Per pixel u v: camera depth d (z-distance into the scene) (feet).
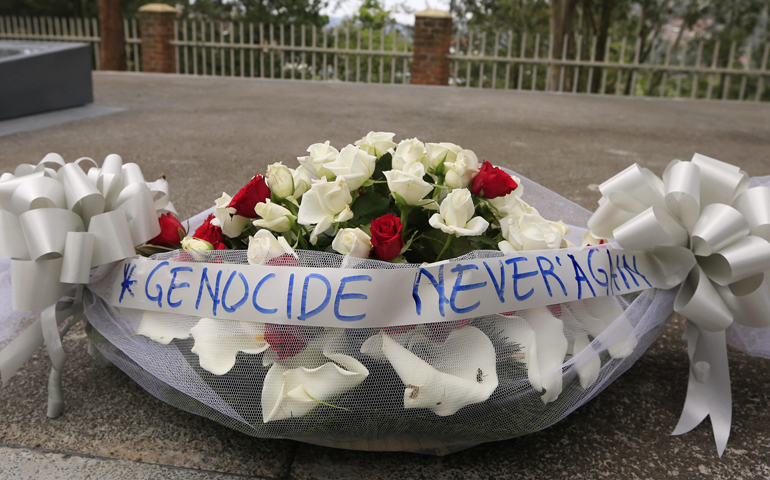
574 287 3.85
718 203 4.30
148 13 42.01
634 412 4.54
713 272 4.25
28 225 3.73
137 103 24.36
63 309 4.14
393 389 3.51
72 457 3.92
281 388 3.49
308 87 33.71
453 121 21.83
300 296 3.46
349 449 4.00
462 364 3.55
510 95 33.35
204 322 3.63
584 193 11.92
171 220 4.40
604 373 4.01
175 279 3.72
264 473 3.82
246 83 35.06
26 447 4.00
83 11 62.44
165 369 3.82
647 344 4.39
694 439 4.25
